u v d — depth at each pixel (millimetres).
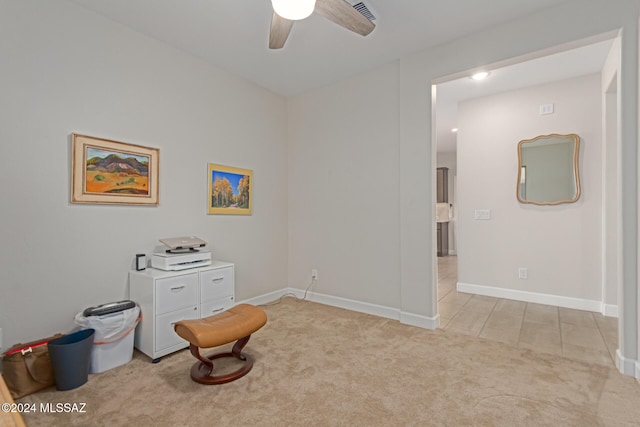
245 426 1539
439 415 1618
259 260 3598
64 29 2121
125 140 2438
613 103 3135
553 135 3549
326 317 3143
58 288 2100
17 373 1747
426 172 2836
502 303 3650
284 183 3949
